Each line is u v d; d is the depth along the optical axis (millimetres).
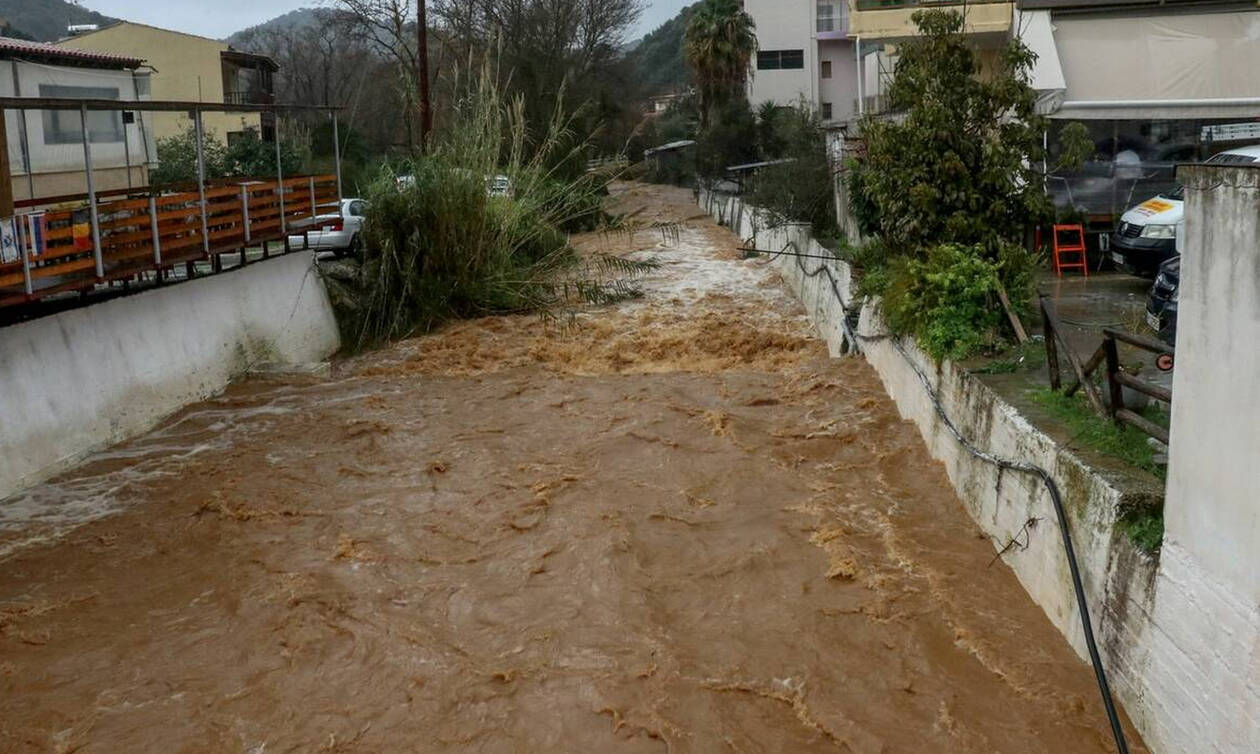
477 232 20516
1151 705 6551
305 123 39031
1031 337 11508
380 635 8570
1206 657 5945
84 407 12703
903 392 13094
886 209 13977
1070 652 7719
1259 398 5438
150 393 13992
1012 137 13547
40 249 11484
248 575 9672
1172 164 17844
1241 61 18375
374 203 20484
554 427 13727
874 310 14883
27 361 11891
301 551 10148
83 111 11930
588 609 8836
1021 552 8703
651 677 7812
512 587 9320
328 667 8164
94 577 9680
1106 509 7148
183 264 15148
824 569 9328
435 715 7516
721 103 45125
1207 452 5953
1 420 11398
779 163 28125
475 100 23406
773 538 9984
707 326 19297
